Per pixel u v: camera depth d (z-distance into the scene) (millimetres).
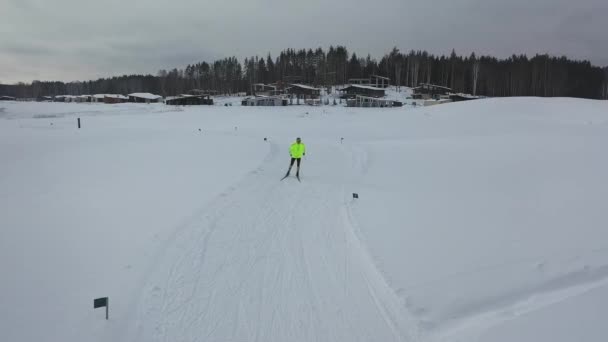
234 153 21984
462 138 26344
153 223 10000
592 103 50000
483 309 6258
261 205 12250
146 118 56719
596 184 12023
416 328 6051
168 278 7340
